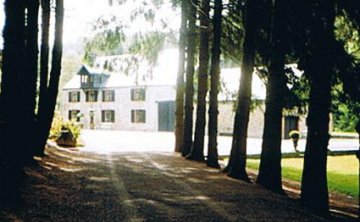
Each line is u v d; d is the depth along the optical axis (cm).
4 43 948
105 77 7062
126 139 4272
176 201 1073
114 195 1105
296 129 5059
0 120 941
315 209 1172
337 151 3422
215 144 1997
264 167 1485
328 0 1187
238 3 1872
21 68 962
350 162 2928
